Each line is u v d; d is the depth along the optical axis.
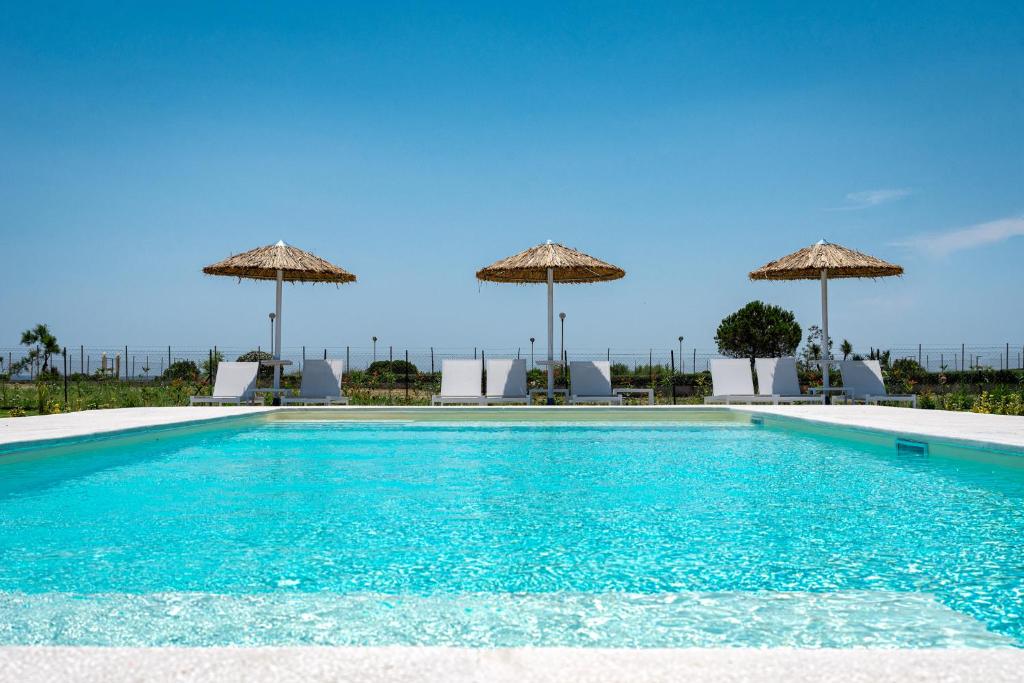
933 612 2.37
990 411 10.73
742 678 1.36
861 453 6.59
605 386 12.33
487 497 4.48
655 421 10.19
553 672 1.39
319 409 10.30
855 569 2.88
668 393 17.16
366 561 3.02
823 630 2.20
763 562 2.99
